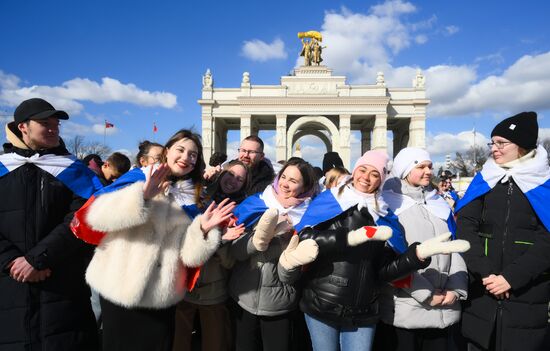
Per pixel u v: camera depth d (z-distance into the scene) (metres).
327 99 40.38
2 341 3.17
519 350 3.48
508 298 3.57
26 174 3.42
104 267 3.17
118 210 2.92
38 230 3.38
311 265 3.58
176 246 3.32
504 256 3.65
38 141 3.52
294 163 4.00
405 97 42.25
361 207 3.59
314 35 44.78
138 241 3.17
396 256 3.57
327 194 3.78
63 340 3.34
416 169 4.05
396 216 3.84
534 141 3.71
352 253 3.37
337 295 3.35
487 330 3.65
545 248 3.42
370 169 3.59
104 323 3.28
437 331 3.76
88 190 3.71
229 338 4.14
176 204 3.47
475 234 3.85
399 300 3.71
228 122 46.88
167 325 3.35
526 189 3.63
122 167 6.97
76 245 3.37
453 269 3.79
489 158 4.16
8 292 3.23
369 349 3.44
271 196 4.16
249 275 3.75
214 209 3.37
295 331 3.89
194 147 3.60
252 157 5.87
